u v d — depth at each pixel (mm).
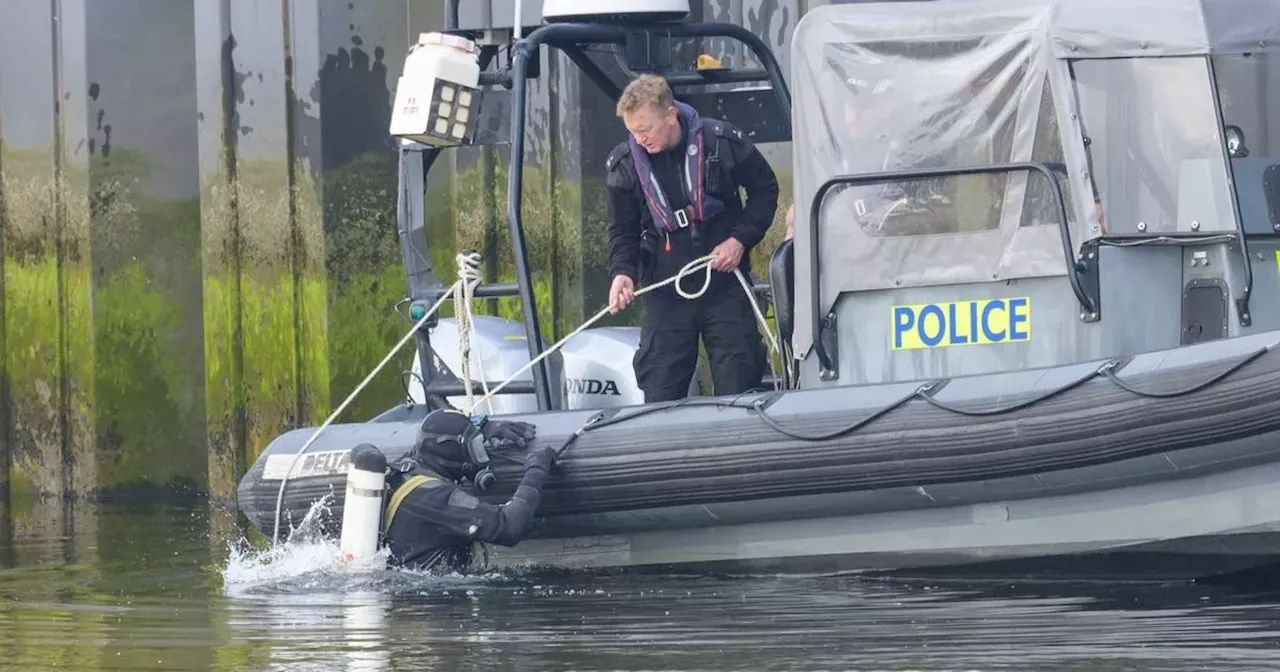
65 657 18672
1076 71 21172
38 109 37500
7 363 38656
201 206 35750
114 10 36906
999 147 21531
